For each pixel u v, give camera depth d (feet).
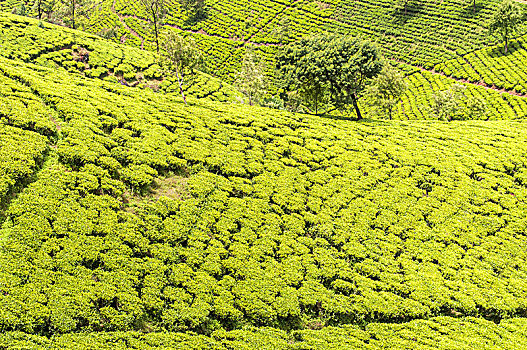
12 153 102.63
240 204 119.24
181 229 104.42
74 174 106.11
